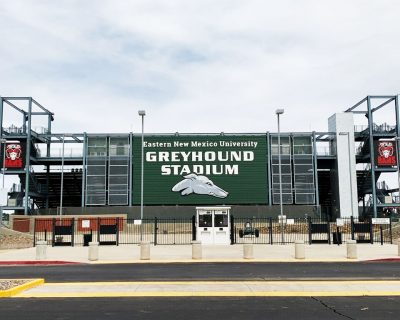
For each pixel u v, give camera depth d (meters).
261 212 69.00
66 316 9.80
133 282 14.62
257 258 23.20
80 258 23.86
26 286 13.53
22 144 70.75
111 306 10.88
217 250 28.31
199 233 33.38
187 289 13.15
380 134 72.38
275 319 9.44
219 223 33.47
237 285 13.84
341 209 69.69
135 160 70.62
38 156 73.50
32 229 59.75
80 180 77.19
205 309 10.47
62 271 18.34
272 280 15.04
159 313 10.06
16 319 9.52
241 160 70.81
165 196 69.81
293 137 71.62
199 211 33.53
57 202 84.31
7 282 14.09
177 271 17.89
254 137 71.50
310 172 70.69
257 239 39.91
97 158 70.56
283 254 25.36
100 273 17.45
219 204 69.81
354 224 33.72
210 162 70.69
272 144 71.44
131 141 70.81
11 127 72.31
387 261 22.08
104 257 24.38
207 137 71.25
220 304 11.07
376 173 74.25
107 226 33.59
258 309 10.46
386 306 10.78
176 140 71.06
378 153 71.69
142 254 23.11
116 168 70.25
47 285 14.08
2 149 70.44
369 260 22.27
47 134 72.06
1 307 10.83
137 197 69.69
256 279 15.27
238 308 10.58
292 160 70.88
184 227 61.38
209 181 70.19
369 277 15.77
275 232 53.12
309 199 69.94
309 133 71.56
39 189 76.62
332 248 29.58
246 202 69.94
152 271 18.00
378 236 41.31
